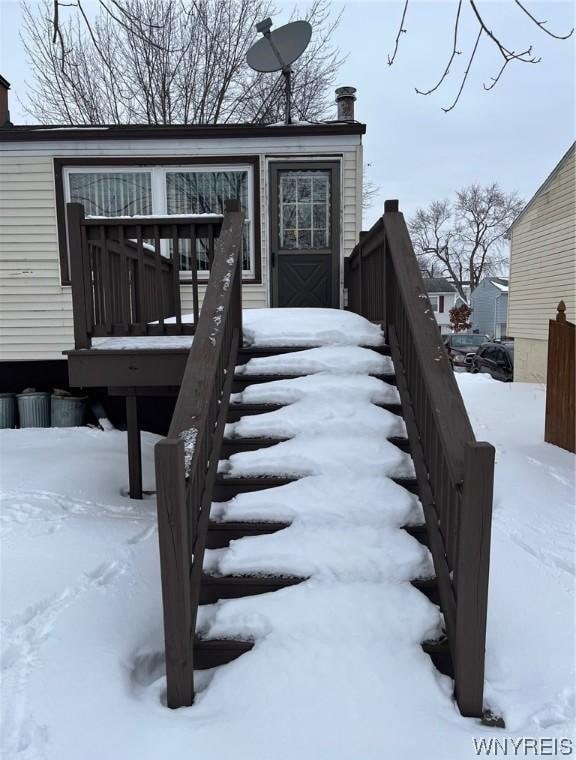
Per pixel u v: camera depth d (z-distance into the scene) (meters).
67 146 6.55
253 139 6.51
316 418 3.21
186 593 2.08
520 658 2.36
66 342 6.77
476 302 36.53
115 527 3.71
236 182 6.65
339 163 6.54
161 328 3.97
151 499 4.52
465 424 2.32
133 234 3.97
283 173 6.59
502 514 4.05
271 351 3.87
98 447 5.93
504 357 14.66
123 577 3.01
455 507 2.19
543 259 12.20
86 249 3.94
